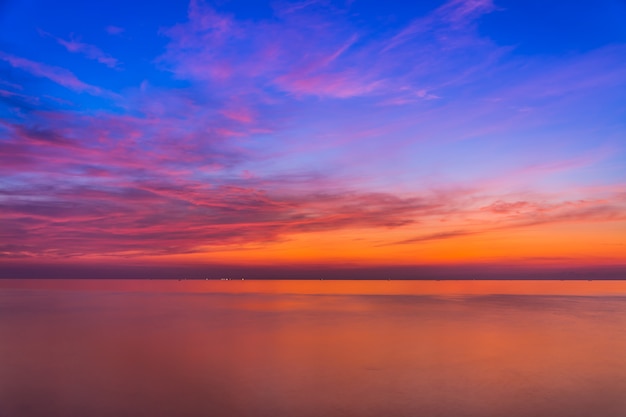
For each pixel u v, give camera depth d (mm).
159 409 11008
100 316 29938
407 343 19203
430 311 33938
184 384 12969
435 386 12766
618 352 17312
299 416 10602
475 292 71125
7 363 15555
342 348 18125
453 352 17281
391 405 11273
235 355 16781
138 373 14188
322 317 29672
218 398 11781
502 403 11391
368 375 13922
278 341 19766
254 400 11641
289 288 99500
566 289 88125
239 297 53688
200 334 21844
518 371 14344
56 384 12992
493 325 25156
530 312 32812
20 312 32750
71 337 20859
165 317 29422
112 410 10953
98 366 15086
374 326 24672
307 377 13688
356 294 62969
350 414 10719
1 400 11633
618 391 12281
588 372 14211
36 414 10688
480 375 13898
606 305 39594
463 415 10648
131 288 89062
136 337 20906
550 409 10984
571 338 20469
